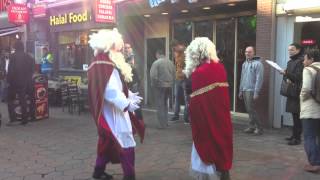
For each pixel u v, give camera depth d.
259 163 6.74
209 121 5.04
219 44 11.48
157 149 7.75
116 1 13.08
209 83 5.04
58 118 11.42
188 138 8.66
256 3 10.12
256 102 9.57
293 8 8.89
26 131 9.60
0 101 15.38
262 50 9.55
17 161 7.06
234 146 7.86
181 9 11.28
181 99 10.77
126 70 5.53
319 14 8.80
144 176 6.18
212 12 11.54
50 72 16.45
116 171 6.41
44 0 16.59
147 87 13.64
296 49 7.71
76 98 12.17
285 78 7.81
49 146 8.09
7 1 18.77
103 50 5.40
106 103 5.42
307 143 6.24
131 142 5.52
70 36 16.31
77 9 15.26
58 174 6.33
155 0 11.60
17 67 10.30
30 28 17.20
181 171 6.41
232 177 6.05
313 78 6.05
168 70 9.69
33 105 10.97
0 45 19.66
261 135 8.80
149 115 11.76
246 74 8.88
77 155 7.39
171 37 12.79
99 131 5.42
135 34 13.70
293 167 6.51
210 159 5.07
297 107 7.68
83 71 15.71
